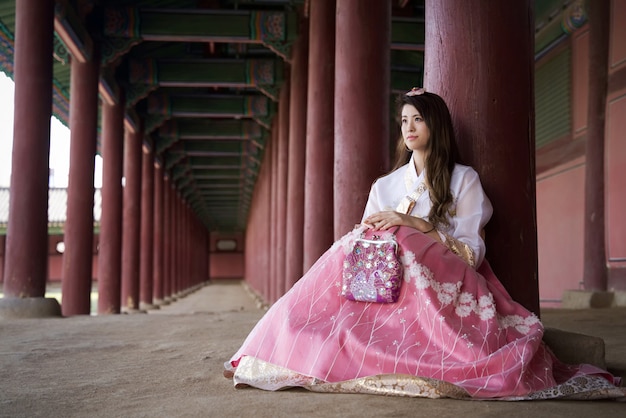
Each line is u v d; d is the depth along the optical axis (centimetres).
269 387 281
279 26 1427
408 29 1465
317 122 1018
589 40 1137
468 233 300
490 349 265
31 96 929
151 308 2255
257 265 3538
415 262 285
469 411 236
